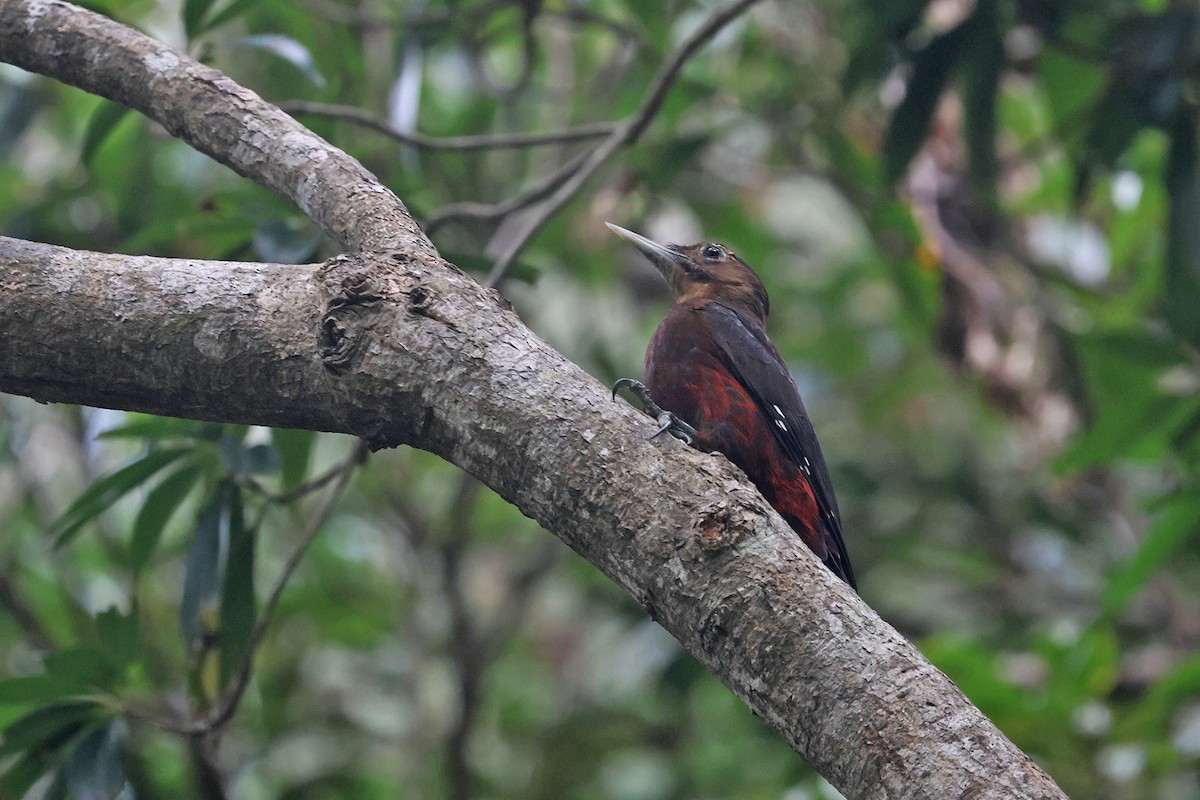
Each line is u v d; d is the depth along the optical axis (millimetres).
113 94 5875
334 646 13336
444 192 12492
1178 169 9375
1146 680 11328
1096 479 13062
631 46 12406
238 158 5586
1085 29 10531
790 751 10438
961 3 11281
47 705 6867
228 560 7383
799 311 16406
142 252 8703
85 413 11656
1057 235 14047
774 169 12984
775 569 4051
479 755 13250
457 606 12195
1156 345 9719
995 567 13719
